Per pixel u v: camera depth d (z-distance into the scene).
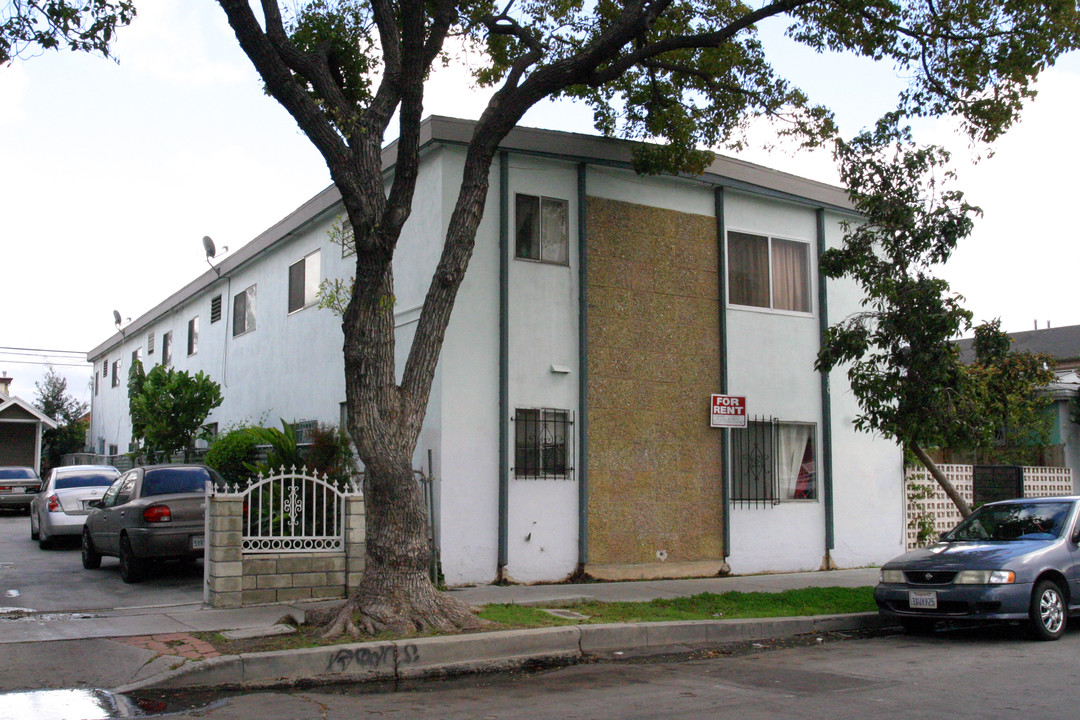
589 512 13.28
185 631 8.63
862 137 12.66
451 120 12.54
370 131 9.14
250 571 10.31
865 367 13.02
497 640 8.57
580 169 13.72
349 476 13.48
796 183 15.91
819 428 15.98
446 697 7.16
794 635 10.36
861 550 16.22
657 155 13.71
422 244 12.95
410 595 8.83
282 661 7.66
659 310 14.30
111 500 13.46
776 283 15.81
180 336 25.48
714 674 8.09
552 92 10.27
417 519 8.98
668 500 14.04
